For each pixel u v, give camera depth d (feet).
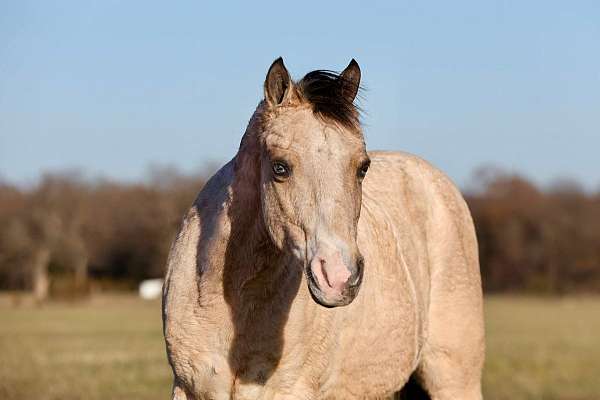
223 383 22.27
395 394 29.27
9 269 292.61
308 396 23.18
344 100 20.61
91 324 156.87
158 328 145.79
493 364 86.63
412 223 28.66
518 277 309.63
